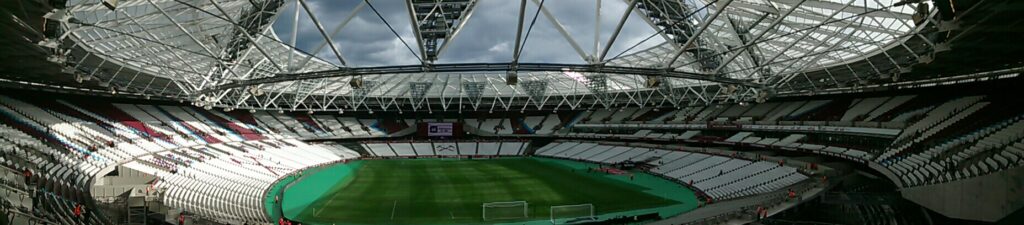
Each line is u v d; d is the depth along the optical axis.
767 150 62.25
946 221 29.77
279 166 62.88
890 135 46.34
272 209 41.09
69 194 31.77
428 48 29.31
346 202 43.91
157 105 72.44
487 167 69.44
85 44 31.02
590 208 40.91
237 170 54.50
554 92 82.81
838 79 48.53
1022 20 19.67
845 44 39.44
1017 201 24.12
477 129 96.88
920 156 38.19
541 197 45.97
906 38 32.16
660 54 54.09
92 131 51.88
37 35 21.72
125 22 27.33
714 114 76.94
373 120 98.56
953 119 43.38
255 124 83.50
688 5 33.84
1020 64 31.98
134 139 55.12
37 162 34.72
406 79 74.38
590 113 96.94
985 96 45.62
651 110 89.50
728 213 34.44
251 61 46.28
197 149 60.94
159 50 39.72
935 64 31.70
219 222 32.41
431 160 79.69
